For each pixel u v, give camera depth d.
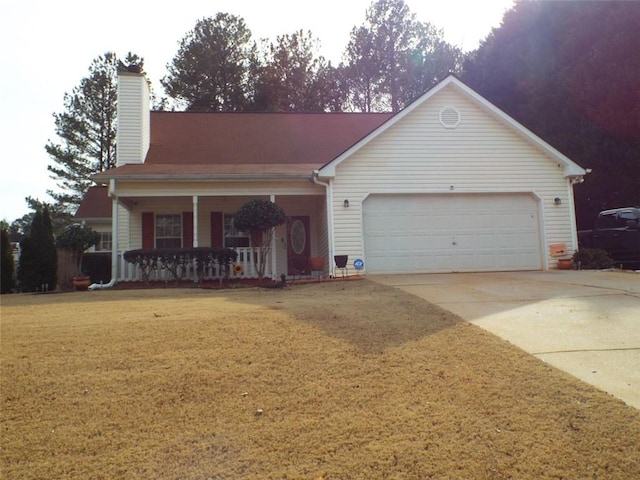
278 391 3.98
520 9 23.36
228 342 5.16
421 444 3.18
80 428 3.42
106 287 11.97
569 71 20.00
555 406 3.65
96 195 23.66
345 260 12.01
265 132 18.00
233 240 15.45
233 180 13.06
